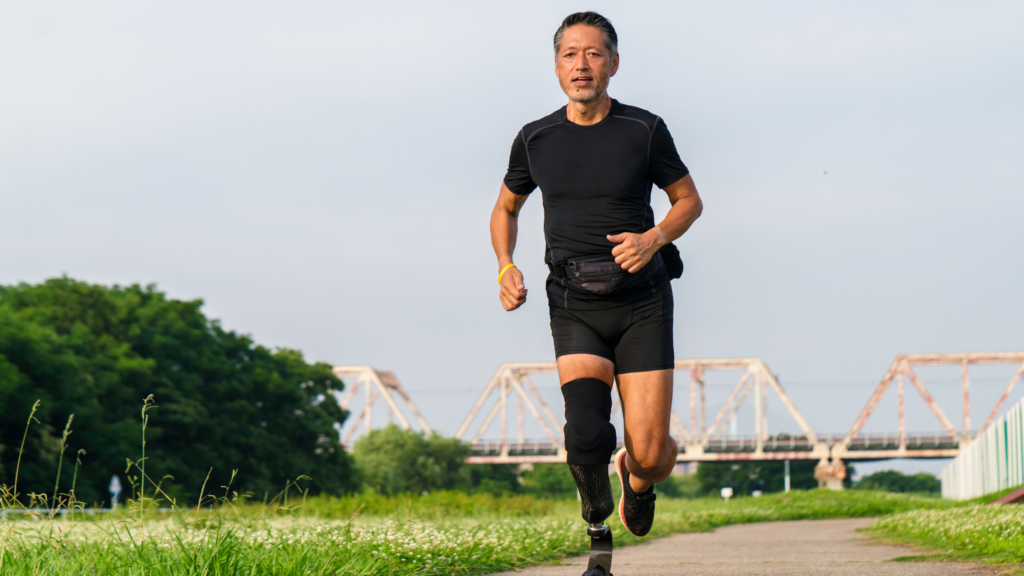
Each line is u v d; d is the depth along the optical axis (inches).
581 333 133.2
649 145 130.6
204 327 2048.5
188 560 157.5
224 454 1873.8
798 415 3272.6
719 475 4618.6
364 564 195.9
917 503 1189.7
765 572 221.5
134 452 1560.0
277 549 179.0
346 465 2299.5
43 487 1310.3
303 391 2225.6
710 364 3378.4
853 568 231.3
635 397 132.3
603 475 130.1
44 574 149.1
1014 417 860.6
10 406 1323.8
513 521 440.5
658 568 241.0
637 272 130.0
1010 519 328.5
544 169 134.3
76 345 1696.6
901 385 3228.3
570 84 130.5
